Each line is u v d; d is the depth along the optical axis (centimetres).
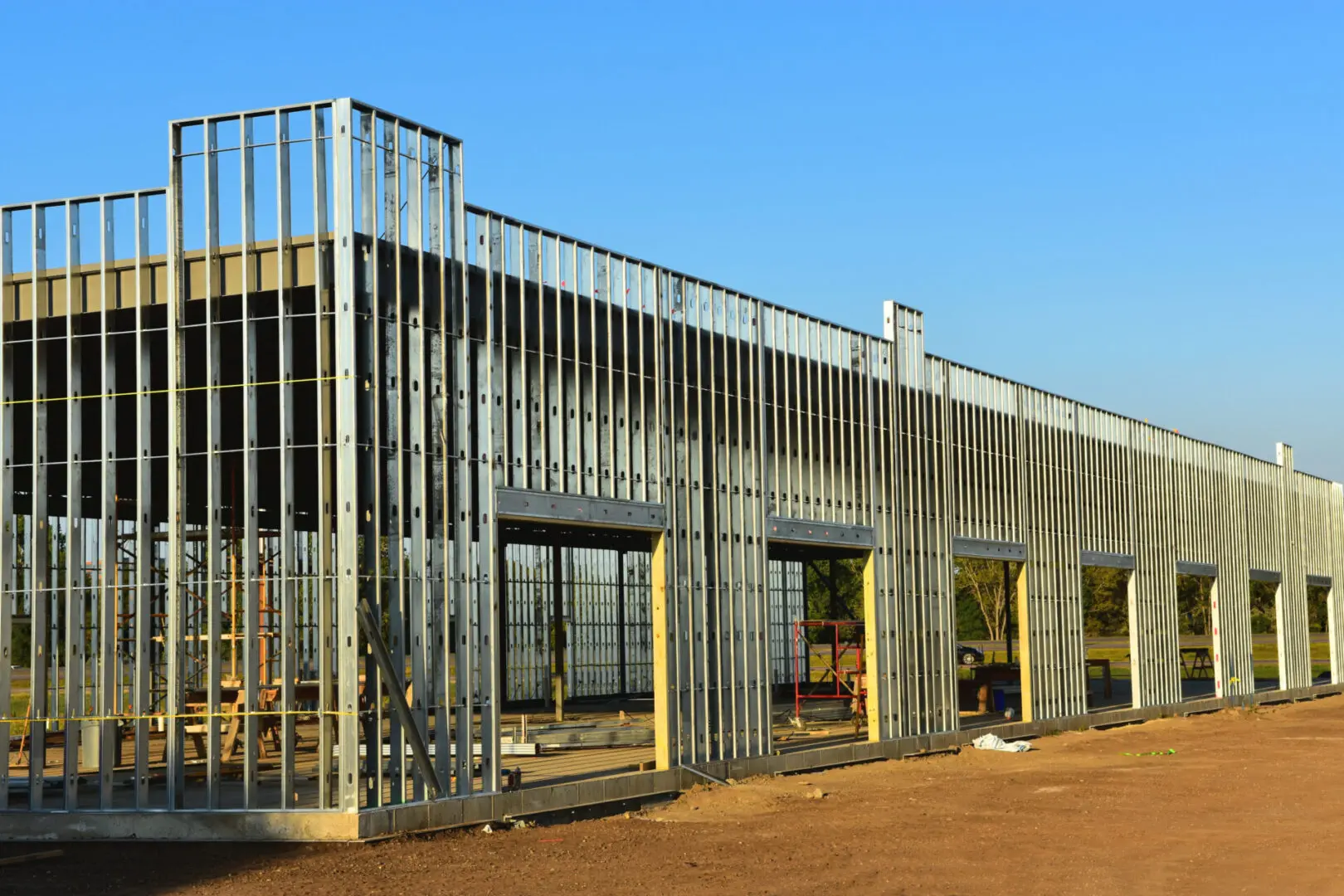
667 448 1755
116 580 1435
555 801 1535
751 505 1909
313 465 2002
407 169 1424
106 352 1445
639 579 3381
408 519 1450
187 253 1411
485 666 1459
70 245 1471
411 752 1402
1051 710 2636
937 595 2323
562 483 1571
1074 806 1705
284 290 1369
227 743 1758
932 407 2361
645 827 1514
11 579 1495
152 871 1236
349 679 1315
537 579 3052
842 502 2100
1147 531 3088
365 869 1223
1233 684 3431
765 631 1923
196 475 1992
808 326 2066
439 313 1436
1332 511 4216
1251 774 2059
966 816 1619
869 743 2127
